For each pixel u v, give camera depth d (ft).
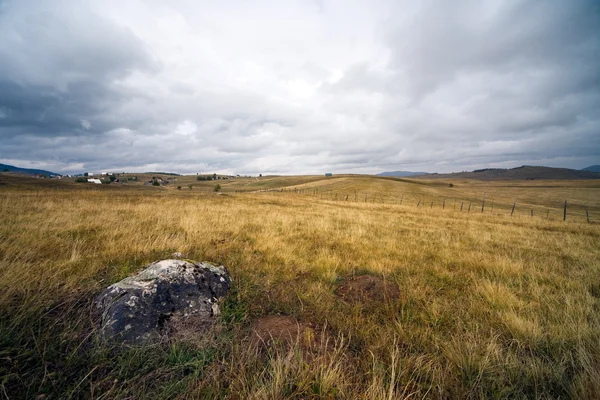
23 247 15.43
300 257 20.79
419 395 7.27
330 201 106.42
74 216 28.19
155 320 9.09
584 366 7.99
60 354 7.43
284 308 11.99
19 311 8.40
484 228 45.55
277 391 6.61
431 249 26.84
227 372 7.55
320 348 8.51
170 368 7.54
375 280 16.01
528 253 26.84
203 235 24.06
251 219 37.45
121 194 78.54
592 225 57.21
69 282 11.05
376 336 9.91
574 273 19.83
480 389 7.53
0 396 6.01
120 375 7.09
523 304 13.64
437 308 12.56
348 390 7.20
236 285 13.69
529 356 9.55
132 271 13.51
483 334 10.55
